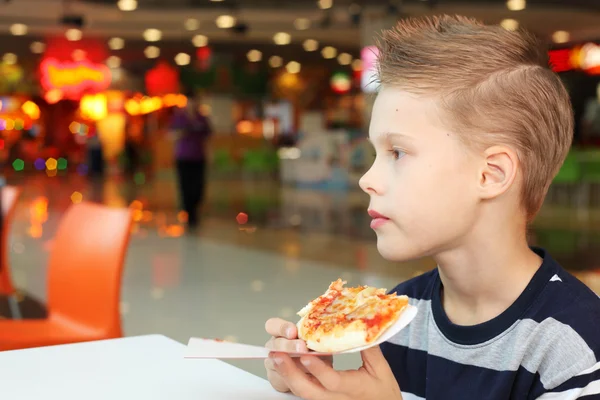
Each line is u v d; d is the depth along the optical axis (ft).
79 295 7.73
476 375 3.17
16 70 70.23
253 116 73.41
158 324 13.14
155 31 49.70
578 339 2.92
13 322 7.92
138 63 65.41
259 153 59.31
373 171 3.02
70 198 39.81
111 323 7.27
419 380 3.49
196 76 65.98
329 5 40.22
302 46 59.21
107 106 68.59
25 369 3.70
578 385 2.89
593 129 55.36
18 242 22.70
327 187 49.80
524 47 3.03
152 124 72.38
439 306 3.35
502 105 2.89
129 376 3.59
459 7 40.65
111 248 7.38
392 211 2.96
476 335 3.16
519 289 3.10
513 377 3.05
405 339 3.59
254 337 12.25
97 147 66.18
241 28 43.65
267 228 27.09
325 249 21.75
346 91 72.33
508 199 2.98
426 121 2.89
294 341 2.81
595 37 50.49
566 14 43.47
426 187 2.89
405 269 18.24
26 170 70.54
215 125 69.87
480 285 3.12
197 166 28.22
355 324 2.68
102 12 42.39
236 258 20.20
